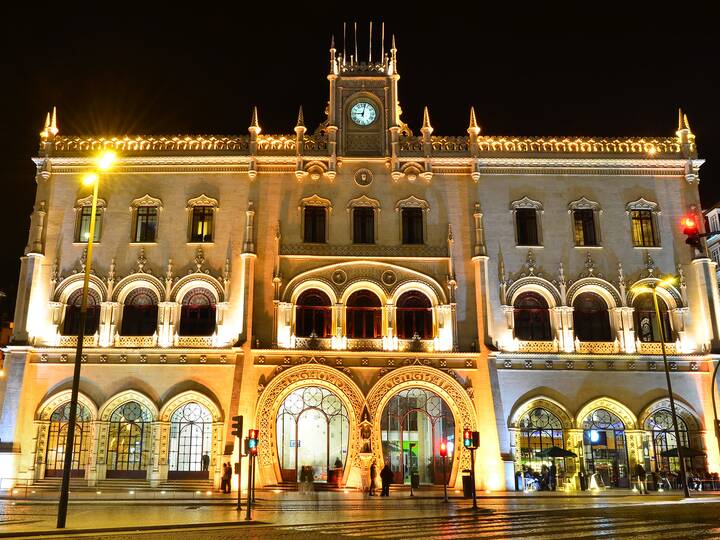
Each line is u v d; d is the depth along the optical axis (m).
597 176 46.66
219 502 33.16
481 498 35.97
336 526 23.00
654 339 44.62
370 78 47.44
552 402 42.69
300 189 45.75
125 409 42.53
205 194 45.44
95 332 43.62
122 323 43.78
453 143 46.78
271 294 43.81
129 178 45.78
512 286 44.59
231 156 45.75
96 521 24.39
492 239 45.31
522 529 21.00
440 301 44.16
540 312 44.88
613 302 44.62
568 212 46.00
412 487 38.53
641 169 46.78
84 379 42.44
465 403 42.12
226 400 42.03
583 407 42.56
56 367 42.59
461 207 45.88
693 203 46.25
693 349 44.00
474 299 44.34
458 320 43.97
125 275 44.09
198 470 41.50
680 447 36.81
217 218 45.06
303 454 42.06
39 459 41.34
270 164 45.97
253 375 42.00
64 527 22.20
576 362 43.53
